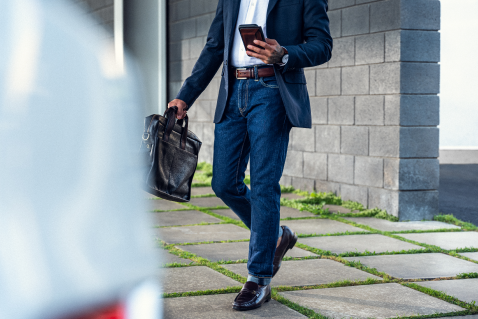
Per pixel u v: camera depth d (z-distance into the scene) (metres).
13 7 1.13
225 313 2.80
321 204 6.09
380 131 5.76
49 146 1.07
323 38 2.92
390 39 5.59
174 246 4.30
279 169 2.90
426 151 5.63
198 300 3.00
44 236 1.02
